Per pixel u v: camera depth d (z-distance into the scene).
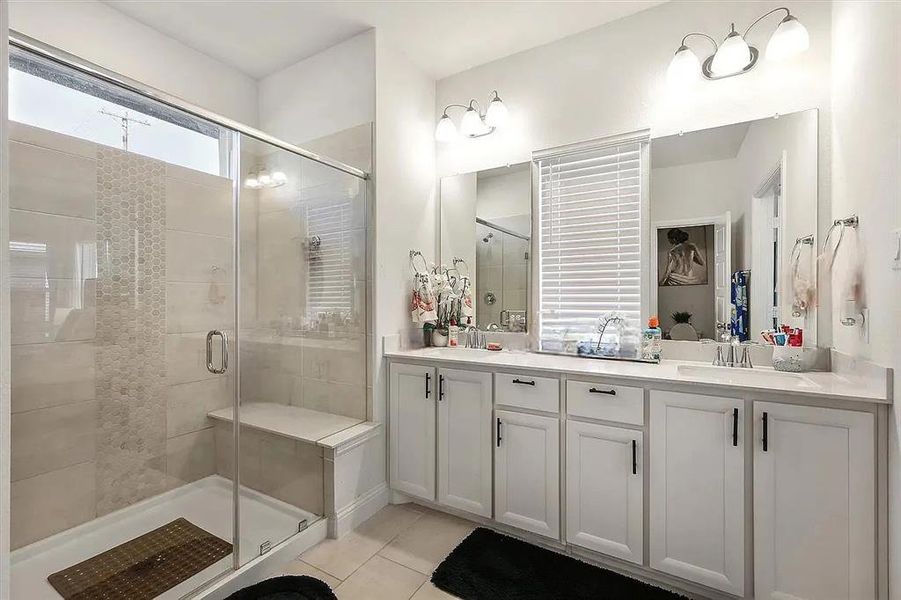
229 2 2.21
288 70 2.82
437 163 2.95
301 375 2.41
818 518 1.44
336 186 2.44
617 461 1.79
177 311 2.25
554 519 1.94
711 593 1.66
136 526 2.01
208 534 1.97
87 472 1.92
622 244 2.33
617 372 1.82
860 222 1.54
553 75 2.54
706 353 2.11
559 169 2.52
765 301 1.98
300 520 2.09
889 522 1.34
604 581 1.76
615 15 2.31
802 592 1.46
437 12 2.29
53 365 1.84
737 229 2.05
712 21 2.11
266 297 2.30
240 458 2.09
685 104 2.17
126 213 2.05
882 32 1.38
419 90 2.80
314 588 1.73
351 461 2.22
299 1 2.21
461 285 2.83
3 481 0.56
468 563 1.88
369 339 2.44
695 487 1.64
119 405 2.03
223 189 2.26
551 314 2.53
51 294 1.83
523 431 2.02
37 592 1.64
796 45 1.79
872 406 1.36
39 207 1.78
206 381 2.22
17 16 1.92
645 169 2.26
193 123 2.07
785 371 1.83
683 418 1.66
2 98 0.55
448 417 2.25
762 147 1.99
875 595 1.36
